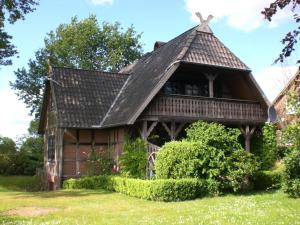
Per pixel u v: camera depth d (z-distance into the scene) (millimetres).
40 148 39375
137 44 43375
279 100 22266
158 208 12250
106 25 42250
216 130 16031
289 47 4523
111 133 21859
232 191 16172
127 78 25359
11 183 27188
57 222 10117
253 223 9469
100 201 14352
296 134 13609
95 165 21203
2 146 36000
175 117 19672
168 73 18969
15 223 10023
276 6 4406
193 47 20250
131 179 16172
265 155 22141
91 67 40656
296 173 13844
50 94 24797
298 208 11516
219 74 22859
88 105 22219
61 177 21094
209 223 9523
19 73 41531
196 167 15219
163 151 15695
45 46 42188
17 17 24484
